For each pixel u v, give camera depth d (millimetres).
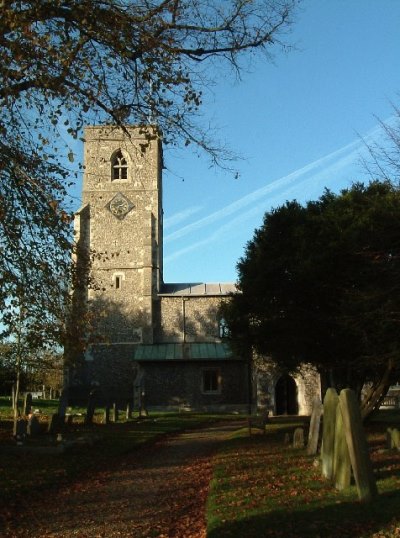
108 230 45344
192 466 14008
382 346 17844
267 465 12562
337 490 9164
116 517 8688
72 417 25906
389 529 6820
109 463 14586
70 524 8289
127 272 44781
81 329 11570
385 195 18750
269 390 39844
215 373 42281
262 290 22141
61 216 10688
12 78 9672
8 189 10422
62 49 9930
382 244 16328
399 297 15438
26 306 10852
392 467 10898
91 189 45750
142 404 37094
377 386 21391
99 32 10062
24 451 14977
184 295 45406
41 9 9422
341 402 8766
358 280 19250
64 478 11977
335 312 20312
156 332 44781
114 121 11531
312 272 19938
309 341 21188
